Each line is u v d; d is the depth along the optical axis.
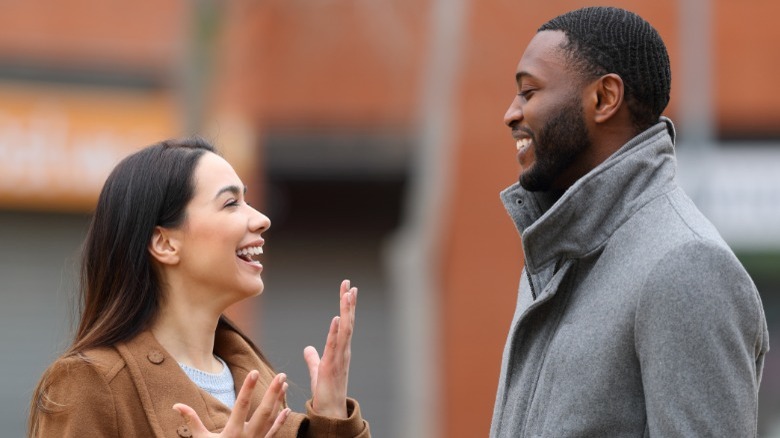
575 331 7.22
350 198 32.88
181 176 8.05
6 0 29.61
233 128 29.08
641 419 7.04
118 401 7.70
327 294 33.00
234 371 8.44
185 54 24.95
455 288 28.03
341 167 31.67
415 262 28.20
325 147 31.34
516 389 7.54
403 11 30.33
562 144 7.40
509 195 7.77
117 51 29.84
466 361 27.92
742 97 30.98
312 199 32.88
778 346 31.83
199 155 8.15
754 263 31.34
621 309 7.07
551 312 7.48
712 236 7.00
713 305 6.82
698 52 28.23
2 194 29.50
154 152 8.16
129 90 30.11
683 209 7.18
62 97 29.75
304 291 32.97
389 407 32.28
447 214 27.81
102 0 29.86
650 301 6.92
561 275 7.39
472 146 27.66
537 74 7.43
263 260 32.91
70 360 7.72
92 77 29.98
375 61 30.61
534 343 7.52
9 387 29.86
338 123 30.94
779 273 31.34
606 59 7.32
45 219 29.94
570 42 7.39
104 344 7.88
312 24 30.34
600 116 7.36
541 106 7.41
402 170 31.66
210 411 7.86
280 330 32.72
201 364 8.18
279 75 30.69
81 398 7.62
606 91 7.34
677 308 6.85
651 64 7.36
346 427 8.05
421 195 28.08
